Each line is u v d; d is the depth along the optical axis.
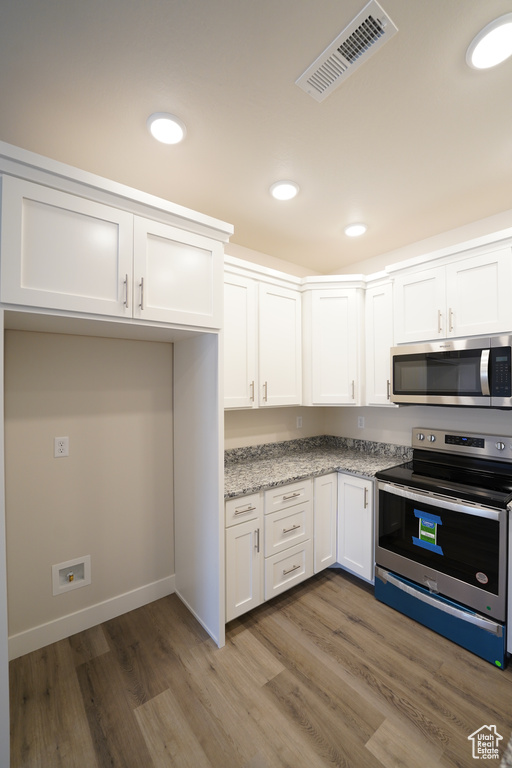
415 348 2.12
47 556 1.80
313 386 2.62
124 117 1.36
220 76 1.18
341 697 1.47
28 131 1.44
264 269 2.35
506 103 1.30
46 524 1.79
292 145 1.54
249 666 1.64
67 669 1.63
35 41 1.05
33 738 1.31
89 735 1.32
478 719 1.37
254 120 1.38
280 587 2.09
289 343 2.55
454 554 1.79
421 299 2.18
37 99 1.26
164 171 1.72
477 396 1.84
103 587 1.98
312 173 1.75
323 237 2.50
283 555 2.10
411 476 2.06
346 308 2.57
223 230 1.73
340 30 1.03
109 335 1.89
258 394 2.33
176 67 1.14
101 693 1.50
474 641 1.70
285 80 1.19
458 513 1.77
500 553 1.62
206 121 1.38
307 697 1.48
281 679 1.57
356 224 2.30
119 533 2.04
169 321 1.57
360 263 3.02
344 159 1.64
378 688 1.52
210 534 1.83
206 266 1.71
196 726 1.36
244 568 1.90
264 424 2.80
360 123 1.40
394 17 0.99
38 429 1.77
